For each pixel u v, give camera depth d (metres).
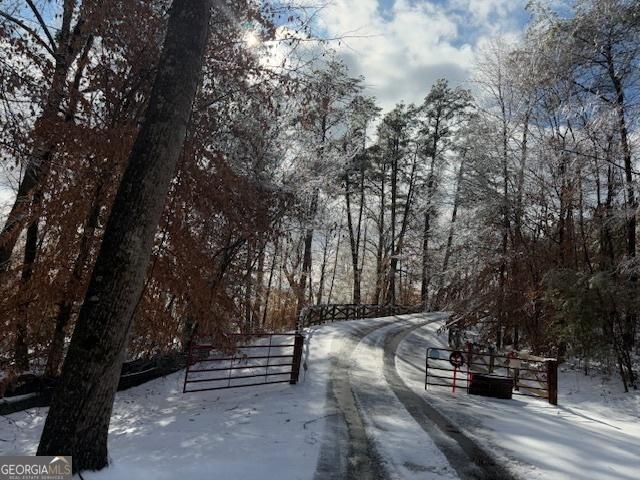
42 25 8.58
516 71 14.75
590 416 8.87
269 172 12.87
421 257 25.58
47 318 8.54
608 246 13.59
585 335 11.50
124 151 7.87
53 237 8.18
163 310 9.33
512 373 12.60
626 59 11.66
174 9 5.09
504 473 5.32
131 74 8.92
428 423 7.25
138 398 8.81
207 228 11.00
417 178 36.34
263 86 10.14
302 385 9.61
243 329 13.22
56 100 8.02
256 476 4.75
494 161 15.72
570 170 12.86
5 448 6.11
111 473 4.34
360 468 5.18
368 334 18.38
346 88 10.38
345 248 47.53
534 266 14.88
